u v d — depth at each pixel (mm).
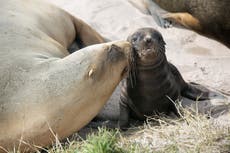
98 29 26062
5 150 16594
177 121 18000
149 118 18891
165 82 18391
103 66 17094
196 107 18312
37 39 19594
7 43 18531
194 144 16281
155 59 17797
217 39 19016
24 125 16531
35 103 16688
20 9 20859
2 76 17219
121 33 25594
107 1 28484
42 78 17047
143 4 27688
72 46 23203
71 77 16969
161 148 16156
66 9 28062
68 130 16984
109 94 17406
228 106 18922
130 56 17641
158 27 25719
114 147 15797
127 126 18641
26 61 17688
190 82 20938
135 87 18469
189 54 23500
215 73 21688
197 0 18109
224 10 17672
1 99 16812
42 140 16703
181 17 19156
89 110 17094
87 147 15742
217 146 16094
